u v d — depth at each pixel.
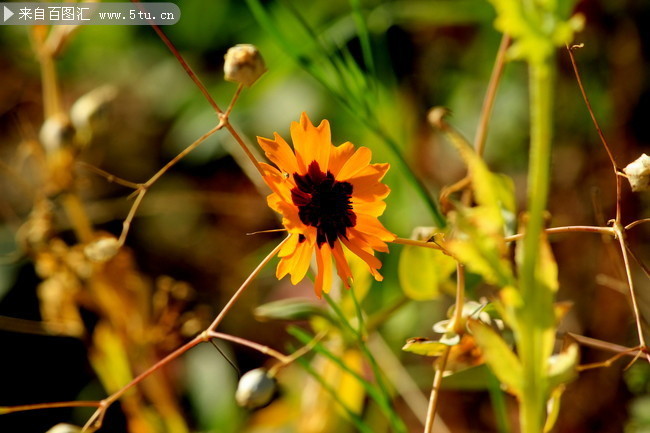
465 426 0.62
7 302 0.65
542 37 0.39
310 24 0.64
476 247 0.41
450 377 0.53
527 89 0.65
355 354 0.54
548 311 0.41
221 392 0.60
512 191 0.47
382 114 0.59
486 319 0.45
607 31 0.63
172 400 0.59
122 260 0.56
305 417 0.55
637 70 0.62
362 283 0.52
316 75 0.52
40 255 0.55
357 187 0.45
